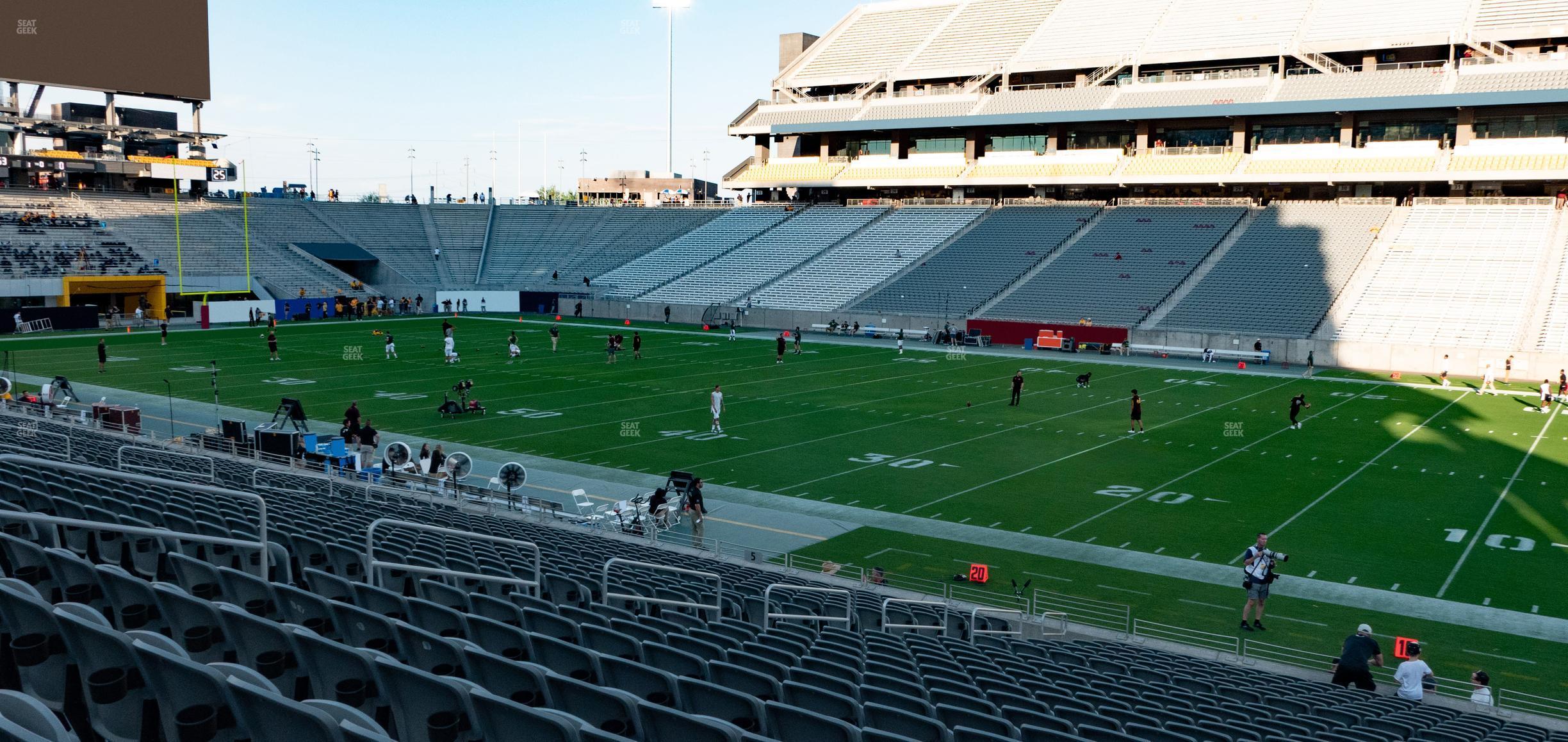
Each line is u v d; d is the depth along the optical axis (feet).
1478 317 176.55
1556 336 166.91
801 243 271.69
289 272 260.21
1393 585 65.87
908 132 284.00
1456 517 80.89
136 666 16.33
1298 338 180.65
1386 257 200.44
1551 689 50.65
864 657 37.68
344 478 85.61
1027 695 33.65
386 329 220.64
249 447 92.38
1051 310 210.59
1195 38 246.88
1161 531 77.66
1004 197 274.98
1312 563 70.13
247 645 20.29
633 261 286.05
